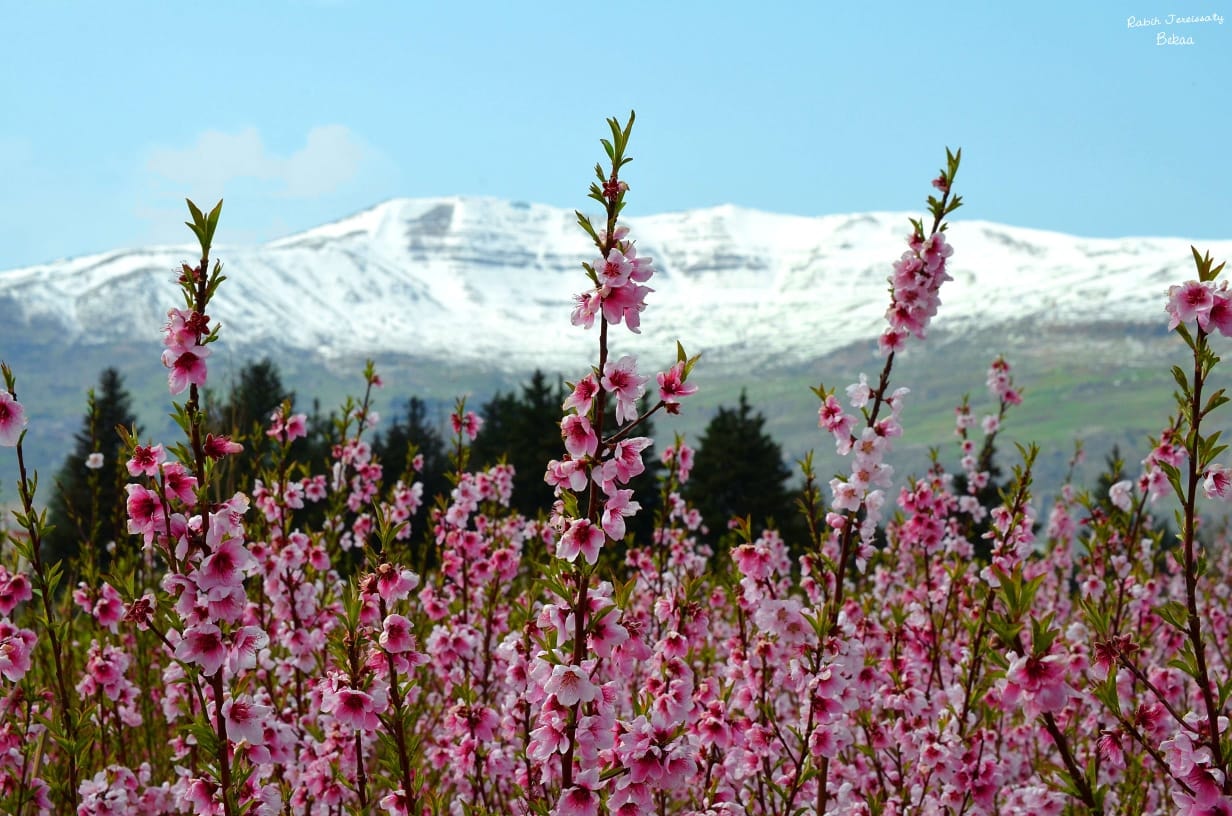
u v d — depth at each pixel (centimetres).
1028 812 539
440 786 659
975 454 974
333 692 432
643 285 376
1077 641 566
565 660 390
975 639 566
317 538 759
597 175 377
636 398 383
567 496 388
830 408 507
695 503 4328
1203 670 333
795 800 617
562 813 382
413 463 945
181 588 364
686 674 503
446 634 691
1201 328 332
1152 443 682
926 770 561
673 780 392
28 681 544
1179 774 331
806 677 500
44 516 451
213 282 367
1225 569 1276
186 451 371
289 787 560
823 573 547
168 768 751
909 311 492
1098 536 674
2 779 492
